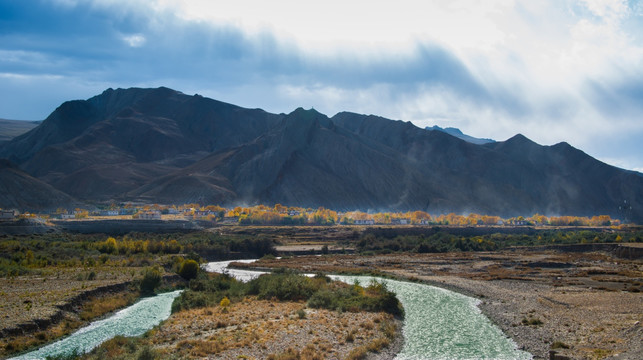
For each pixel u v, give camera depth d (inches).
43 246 4911.4
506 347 1855.3
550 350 1718.8
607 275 4013.3
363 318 2228.1
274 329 1955.0
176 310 2556.6
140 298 3046.3
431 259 5541.3
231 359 1549.0
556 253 6058.1
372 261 5413.4
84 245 5128.0
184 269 3690.9
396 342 1904.5
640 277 3828.7
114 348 1734.7
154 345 1792.6
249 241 6530.5
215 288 3189.0
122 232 7436.0
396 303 2536.9
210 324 2095.2
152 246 5457.7
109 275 3474.4
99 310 2534.5
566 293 3029.0
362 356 1664.6
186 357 1563.7
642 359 1487.5
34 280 3159.5
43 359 1723.7
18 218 7406.5
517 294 3083.2
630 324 2005.4
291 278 3078.2
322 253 6638.8
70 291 2711.6
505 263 5007.4
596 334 1911.9
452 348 1841.8
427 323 2283.5
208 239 6643.7
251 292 3065.9
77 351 1814.7
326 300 2581.2
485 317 2422.5
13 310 2229.3
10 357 1759.4
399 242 7224.4
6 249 4458.7
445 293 3235.7
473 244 6855.3
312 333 1904.5
